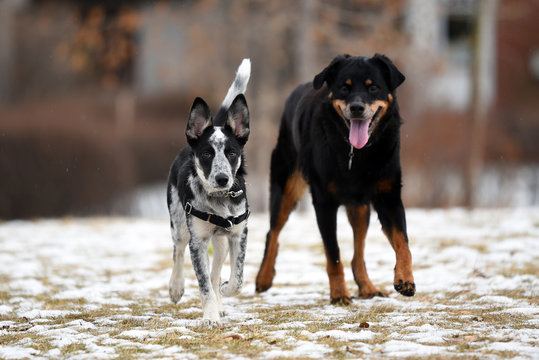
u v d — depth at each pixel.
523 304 8.47
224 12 28.20
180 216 8.55
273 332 7.27
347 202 9.00
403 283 8.13
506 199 23.03
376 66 8.55
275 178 10.16
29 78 37.75
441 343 6.71
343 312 8.29
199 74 27.45
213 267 8.39
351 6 28.12
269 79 27.42
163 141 27.44
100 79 37.25
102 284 10.70
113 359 6.41
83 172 24.00
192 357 6.39
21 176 23.34
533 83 34.59
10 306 9.33
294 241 14.32
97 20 29.56
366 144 8.53
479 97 25.58
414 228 15.12
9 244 14.57
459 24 34.12
